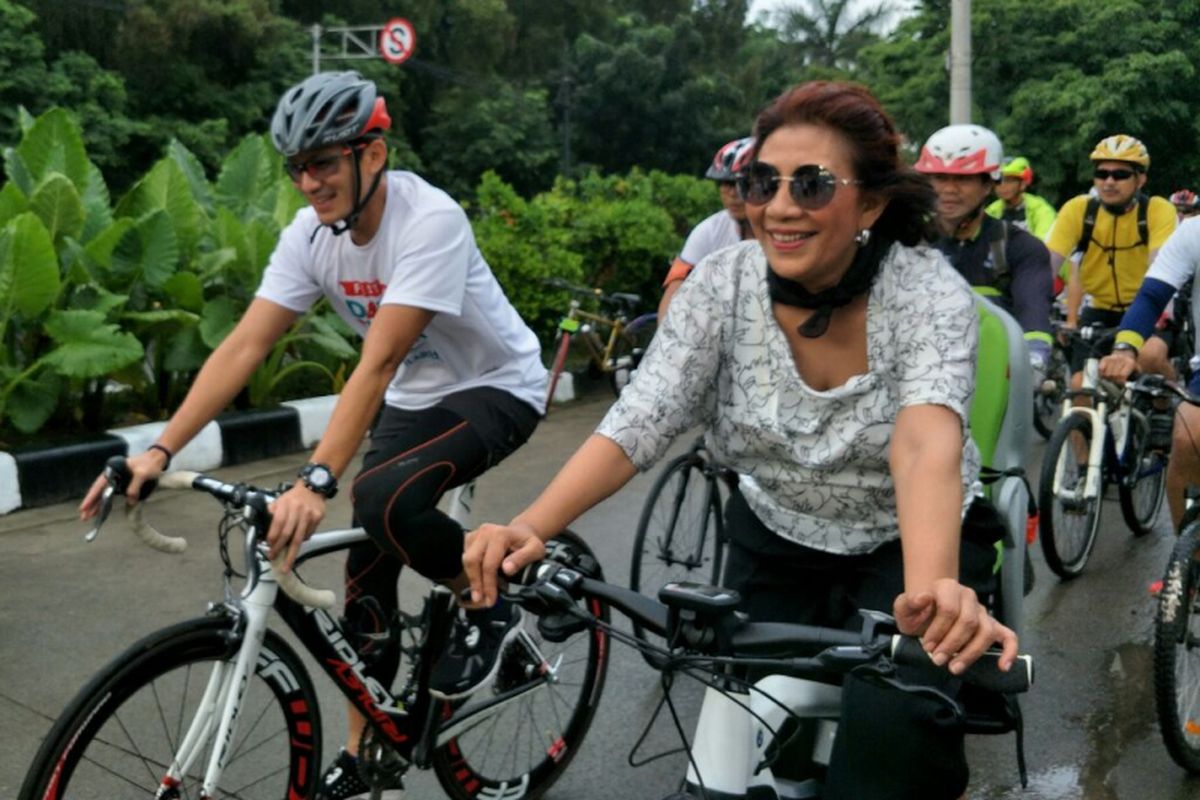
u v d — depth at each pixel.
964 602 1.56
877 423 2.07
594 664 3.34
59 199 6.34
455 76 35.06
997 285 4.38
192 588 4.77
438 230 2.63
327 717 3.72
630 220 10.79
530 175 35.34
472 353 2.84
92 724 2.30
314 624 2.55
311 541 2.56
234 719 2.40
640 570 4.46
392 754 2.75
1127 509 5.69
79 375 5.90
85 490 5.95
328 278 2.77
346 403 2.50
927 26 27.12
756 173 1.95
